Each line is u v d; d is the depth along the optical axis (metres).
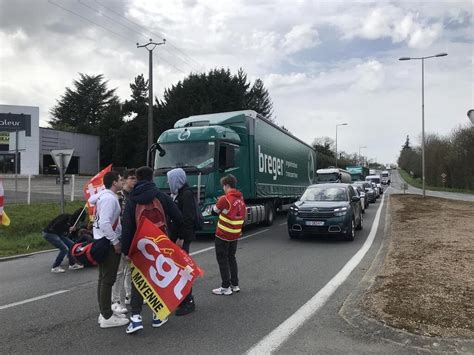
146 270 5.21
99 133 64.44
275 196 18.06
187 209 5.93
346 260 9.76
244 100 51.84
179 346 4.73
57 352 4.60
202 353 4.54
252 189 15.02
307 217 12.66
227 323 5.48
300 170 24.12
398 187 81.12
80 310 6.12
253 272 8.50
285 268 8.88
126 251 5.18
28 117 46.34
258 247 11.67
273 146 17.94
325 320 5.52
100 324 5.41
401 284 6.70
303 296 6.71
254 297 6.67
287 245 12.02
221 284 7.48
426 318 5.16
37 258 10.73
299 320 5.54
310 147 27.55
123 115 66.12
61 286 7.61
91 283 7.82
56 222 8.80
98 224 5.24
